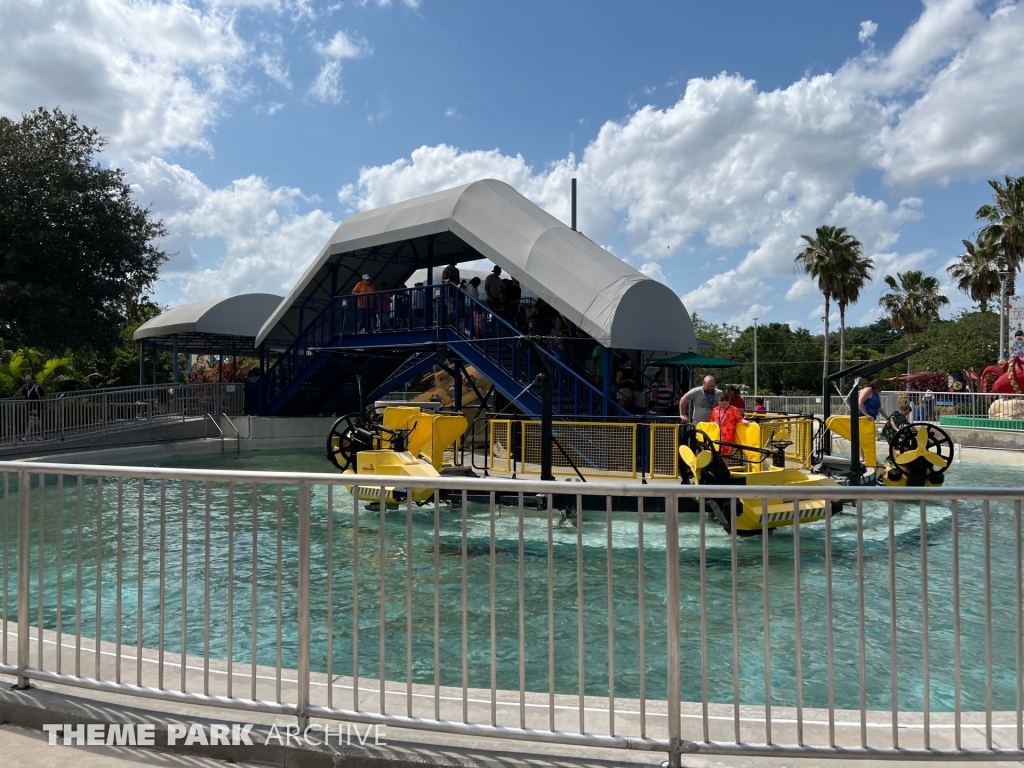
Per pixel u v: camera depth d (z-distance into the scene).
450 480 3.07
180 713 3.35
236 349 32.56
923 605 2.83
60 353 28.36
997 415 22.69
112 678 3.72
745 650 5.39
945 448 21.66
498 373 16.97
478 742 3.07
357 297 21.30
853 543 9.20
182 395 24.62
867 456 13.47
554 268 16.17
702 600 2.89
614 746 2.88
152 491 13.91
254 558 3.29
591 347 17.55
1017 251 41.94
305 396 25.75
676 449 11.45
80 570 3.57
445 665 5.07
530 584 7.32
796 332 82.00
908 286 58.59
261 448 24.92
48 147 24.92
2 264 23.89
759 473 9.49
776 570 7.96
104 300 26.52
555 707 3.38
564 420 14.12
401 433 12.34
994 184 44.34
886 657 5.23
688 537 9.63
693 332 16.80
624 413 14.77
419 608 6.45
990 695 2.81
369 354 22.81
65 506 12.22
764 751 2.84
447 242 22.20
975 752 2.80
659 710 3.39
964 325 48.69
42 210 24.25
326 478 3.16
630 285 15.21
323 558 8.41
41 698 3.53
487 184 18.31
